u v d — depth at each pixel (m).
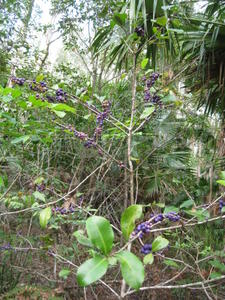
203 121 3.94
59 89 1.45
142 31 1.62
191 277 2.40
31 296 2.12
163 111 3.31
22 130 1.92
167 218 1.05
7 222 2.69
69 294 2.21
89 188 2.97
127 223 0.86
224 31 2.91
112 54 2.72
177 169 3.71
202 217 1.18
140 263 0.70
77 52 5.17
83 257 2.45
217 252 1.92
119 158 3.15
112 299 2.11
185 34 2.89
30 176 2.43
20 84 1.42
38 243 2.61
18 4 5.37
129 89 3.41
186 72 3.26
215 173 3.61
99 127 1.54
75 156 3.32
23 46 4.77
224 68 3.20
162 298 2.25
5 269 2.32
